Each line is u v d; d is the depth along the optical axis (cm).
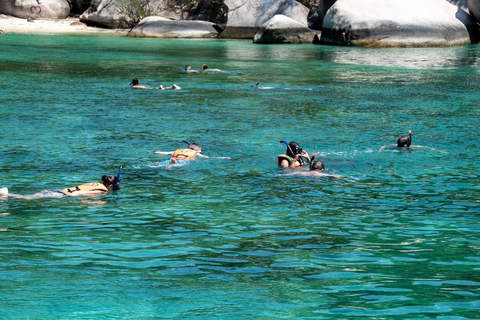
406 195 1535
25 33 7825
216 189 1573
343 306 893
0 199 1450
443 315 866
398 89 3559
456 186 1620
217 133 2281
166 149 2014
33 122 2428
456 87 3662
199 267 1046
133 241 1180
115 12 8656
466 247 1162
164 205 1430
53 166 1778
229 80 3916
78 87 3462
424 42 6462
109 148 2014
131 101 3003
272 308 886
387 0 6762
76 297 914
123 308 877
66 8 9369
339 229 1269
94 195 1501
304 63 5022
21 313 857
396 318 856
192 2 8631
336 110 2823
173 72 4309
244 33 7850
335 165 1833
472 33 6962
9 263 1052
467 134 2306
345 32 6619
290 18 7281
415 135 2278
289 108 2866
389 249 1148
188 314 861
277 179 1675
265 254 1116
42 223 1284
